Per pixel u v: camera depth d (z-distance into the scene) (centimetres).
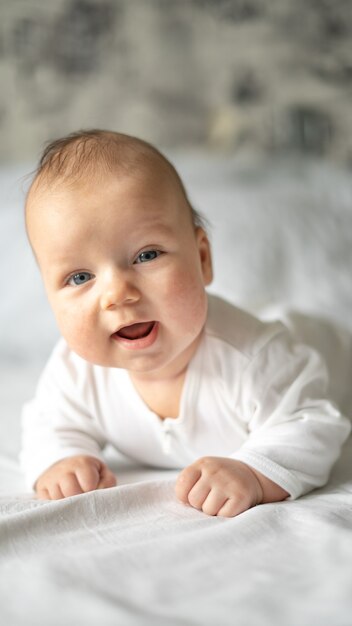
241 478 89
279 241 194
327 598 61
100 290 90
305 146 266
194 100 267
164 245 92
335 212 204
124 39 265
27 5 264
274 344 104
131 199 91
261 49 264
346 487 98
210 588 64
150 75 266
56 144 103
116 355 93
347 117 265
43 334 190
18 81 267
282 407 100
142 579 65
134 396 106
